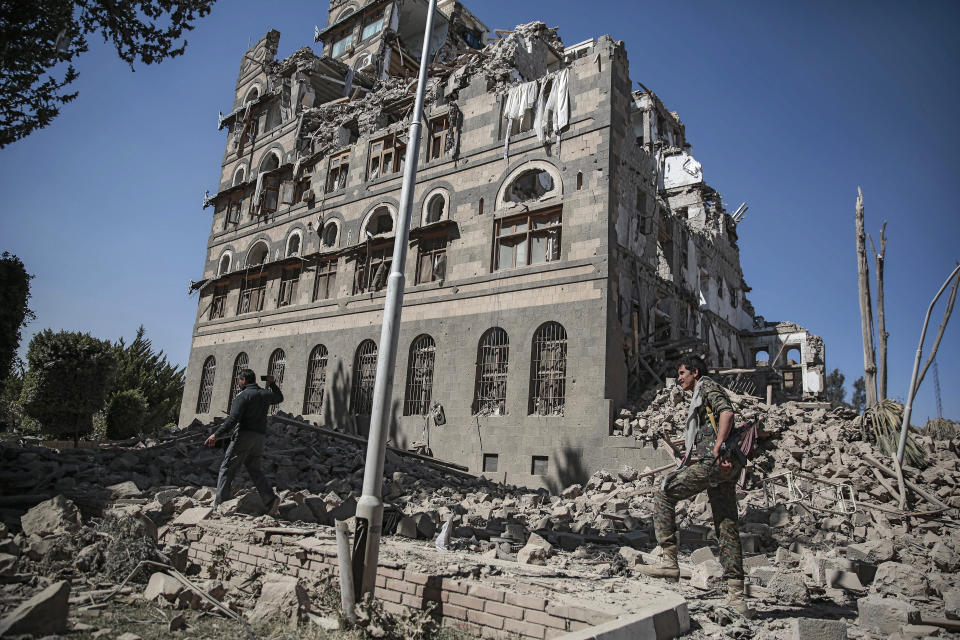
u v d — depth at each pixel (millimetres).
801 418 17641
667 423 18547
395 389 24688
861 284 17422
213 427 16375
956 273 13570
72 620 4629
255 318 32531
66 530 6984
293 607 5332
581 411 19703
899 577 7656
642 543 10641
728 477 6246
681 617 5324
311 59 35812
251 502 8984
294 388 29016
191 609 5414
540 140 23328
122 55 12773
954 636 5703
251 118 38594
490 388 22297
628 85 23516
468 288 23703
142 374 42500
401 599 5809
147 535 6684
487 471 21203
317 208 31484
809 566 8320
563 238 21797
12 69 11555
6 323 19031
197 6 12797
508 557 7922
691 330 30188
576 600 5227
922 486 13453
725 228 38656
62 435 29750
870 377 16875
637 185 24406
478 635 5230
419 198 26609
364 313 27234
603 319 20078
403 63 38156
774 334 38000
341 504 9852
